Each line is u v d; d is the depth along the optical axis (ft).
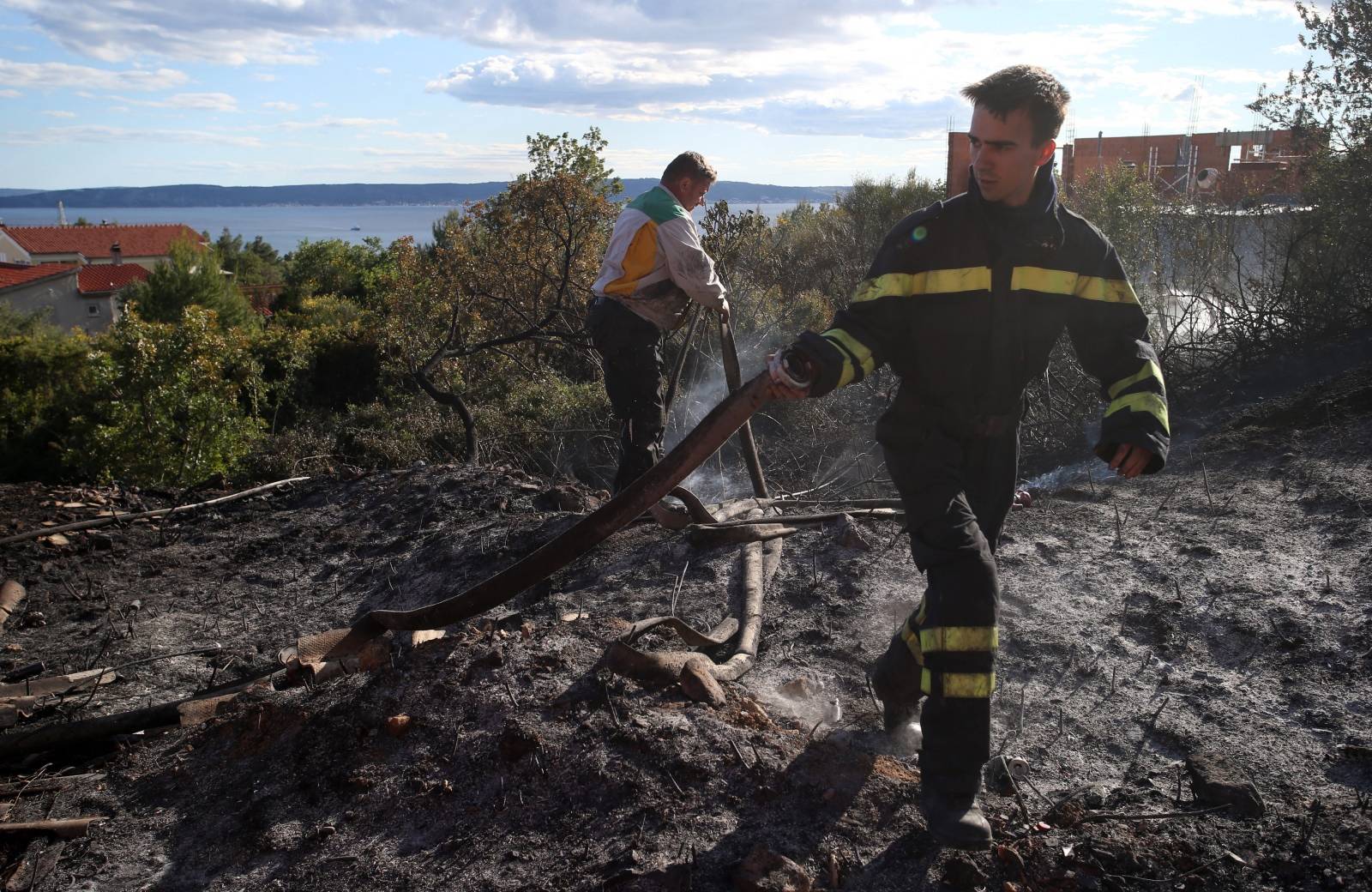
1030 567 13.34
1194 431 21.27
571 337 49.14
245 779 10.13
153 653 15.43
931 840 7.88
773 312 47.14
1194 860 7.65
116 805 10.40
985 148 7.21
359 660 11.75
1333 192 31.58
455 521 19.08
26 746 12.01
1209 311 30.86
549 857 8.02
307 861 8.63
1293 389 25.99
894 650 8.77
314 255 199.52
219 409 51.42
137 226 294.25
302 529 20.45
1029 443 27.55
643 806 8.28
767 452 34.06
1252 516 14.51
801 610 12.48
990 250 7.49
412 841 8.56
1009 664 11.00
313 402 74.59
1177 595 12.13
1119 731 9.62
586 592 13.65
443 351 51.26
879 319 7.60
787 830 8.00
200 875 8.89
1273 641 10.93
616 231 15.21
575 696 9.67
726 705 9.71
